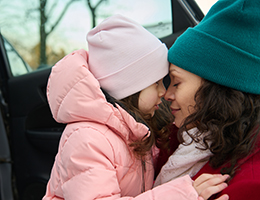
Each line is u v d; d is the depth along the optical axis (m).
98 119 0.91
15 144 1.80
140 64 0.94
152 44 0.96
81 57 0.98
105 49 0.95
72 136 0.91
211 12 0.90
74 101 0.91
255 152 0.82
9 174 1.82
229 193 0.77
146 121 1.03
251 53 0.80
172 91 0.95
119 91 0.96
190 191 0.78
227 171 0.82
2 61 1.77
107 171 0.86
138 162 1.03
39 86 1.72
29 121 1.76
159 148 1.14
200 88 0.84
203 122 0.85
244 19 0.79
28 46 1.75
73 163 0.87
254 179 0.76
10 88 1.77
